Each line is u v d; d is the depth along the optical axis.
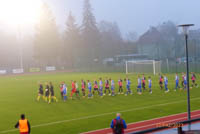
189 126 10.62
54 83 43.06
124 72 64.75
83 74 63.12
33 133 15.27
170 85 35.44
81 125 16.62
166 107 21.36
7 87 39.38
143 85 31.03
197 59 54.03
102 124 16.72
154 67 53.16
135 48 72.75
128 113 19.62
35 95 30.23
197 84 35.38
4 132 15.62
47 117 19.22
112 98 26.91
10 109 22.50
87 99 26.64
